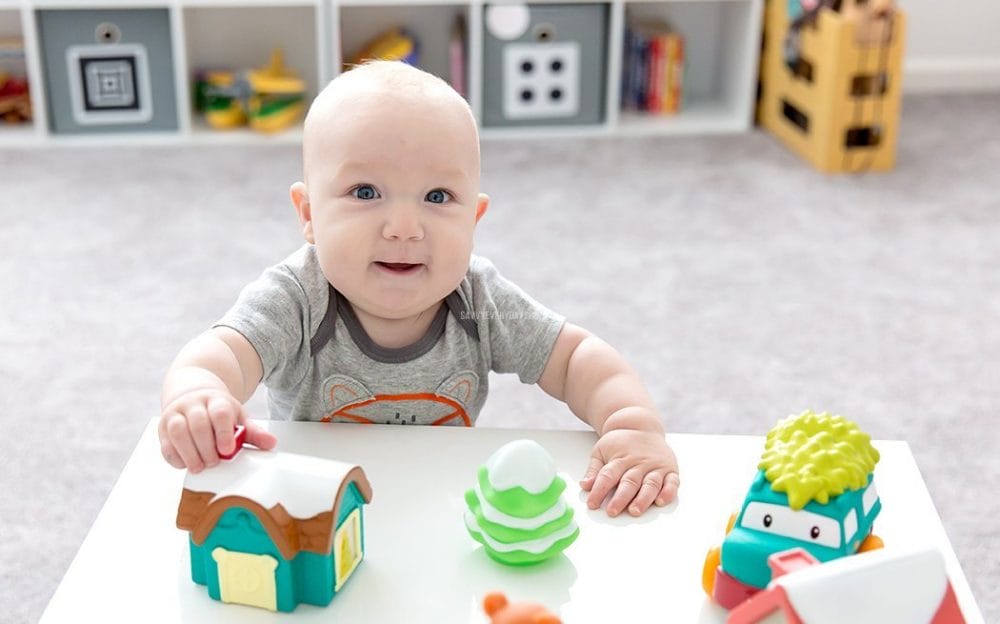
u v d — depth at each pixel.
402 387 1.17
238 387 1.08
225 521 0.88
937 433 1.85
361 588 0.92
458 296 1.17
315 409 1.19
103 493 1.68
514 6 2.89
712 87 3.28
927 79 3.32
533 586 0.92
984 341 2.11
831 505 0.87
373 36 3.10
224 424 0.93
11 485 1.69
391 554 0.95
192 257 2.34
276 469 0.90
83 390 1.91
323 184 1.07
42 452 1.76
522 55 2.94
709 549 0.95
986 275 2.34
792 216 2.57
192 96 3.04
